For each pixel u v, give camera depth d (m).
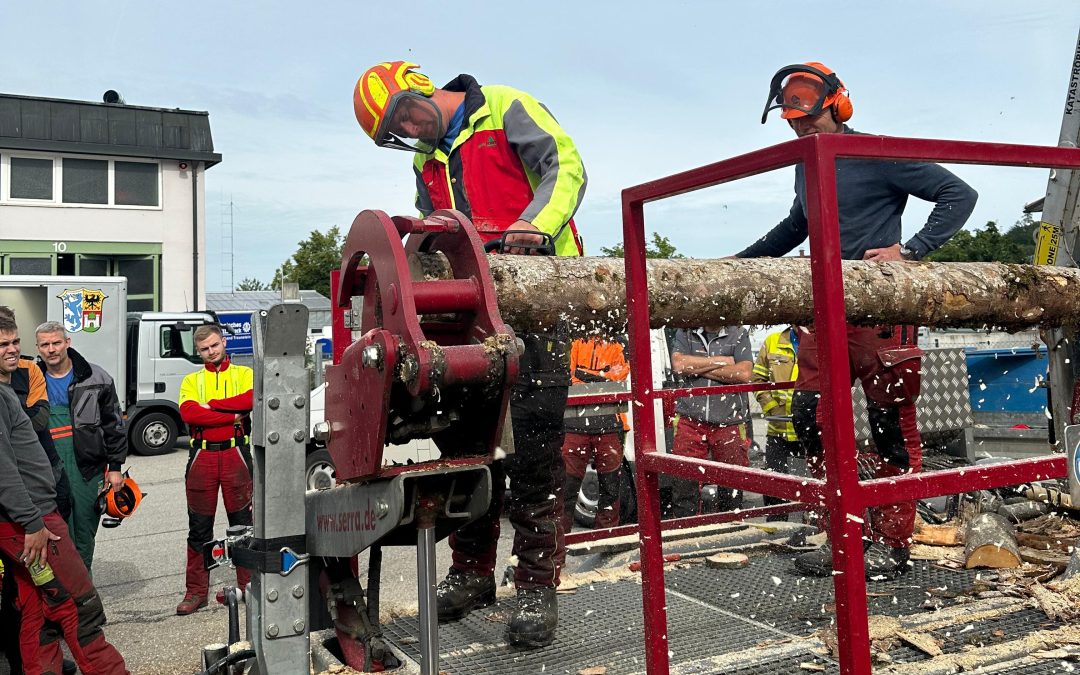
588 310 2.43
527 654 2.43
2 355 4.34
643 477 1.88
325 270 44.81
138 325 14.00
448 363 1.57
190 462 5.20
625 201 1.91
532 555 2.53
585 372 5.65
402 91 2.87
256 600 1.98
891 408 3.29
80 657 3.73
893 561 3.07
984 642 2.33
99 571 6.30
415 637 2.57
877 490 1.36
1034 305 2.78
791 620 2.63
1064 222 3.96
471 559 2.70
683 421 5.84
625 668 2.29
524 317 2.38
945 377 6.34
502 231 2.97
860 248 3.61
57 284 13.22
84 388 4.92
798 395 3.79
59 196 25.83
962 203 3.20
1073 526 3.55
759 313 2.68
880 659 2.23
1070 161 1.67
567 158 2.82
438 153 3.11
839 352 1.34
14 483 3.50
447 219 1.83
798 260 2.84
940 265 2.77
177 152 26.70
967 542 3.21
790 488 1.44
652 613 1.85
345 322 2.55
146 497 9.70
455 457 1.73
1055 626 2.44
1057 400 3.53
